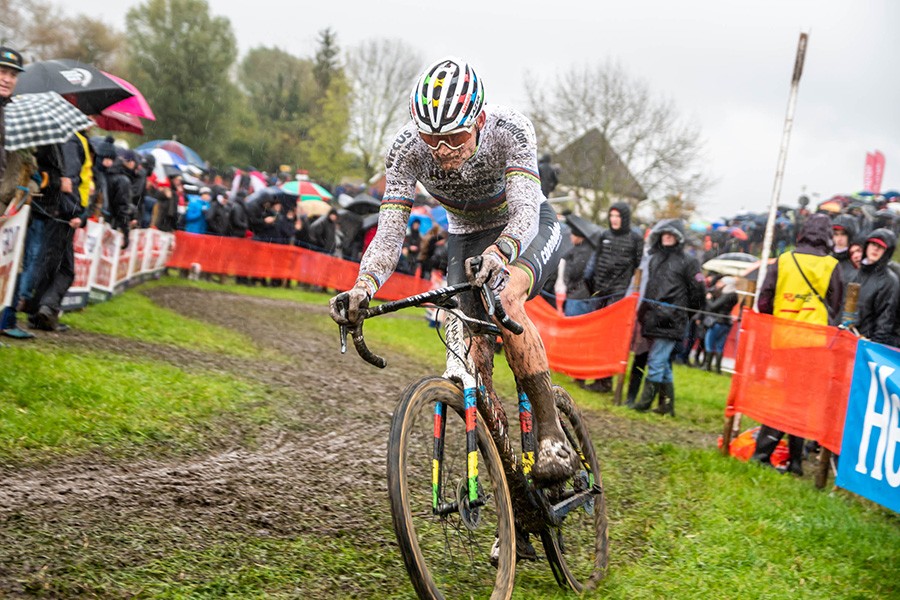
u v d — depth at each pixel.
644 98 23.44
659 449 5.52
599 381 8.07
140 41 35.53
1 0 29.03
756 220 18.45
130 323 7.81
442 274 13.31
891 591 3.39
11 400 4.25
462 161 2.51
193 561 2.72
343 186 22.33
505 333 2.63
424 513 3.43
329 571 2.81
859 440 4.44
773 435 5.61
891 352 4.28
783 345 5.40
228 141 37.16
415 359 8.68
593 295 8.66
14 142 5.28
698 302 7.28
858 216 12.84
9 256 5.70
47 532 2.78
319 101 35.22
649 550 3.54
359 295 2.28
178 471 3.68
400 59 35.75
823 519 4.24
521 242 2.48
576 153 23.89
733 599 3.07
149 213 13.23
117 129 9.53
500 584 2.57
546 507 2.80
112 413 4.38
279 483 3.72
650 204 23.77
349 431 4.94
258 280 15.67
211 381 5.62
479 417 2.64
